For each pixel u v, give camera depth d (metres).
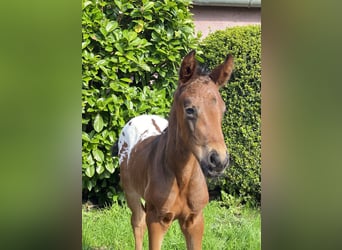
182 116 2.34
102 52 4.58
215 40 4.91
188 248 2.80
